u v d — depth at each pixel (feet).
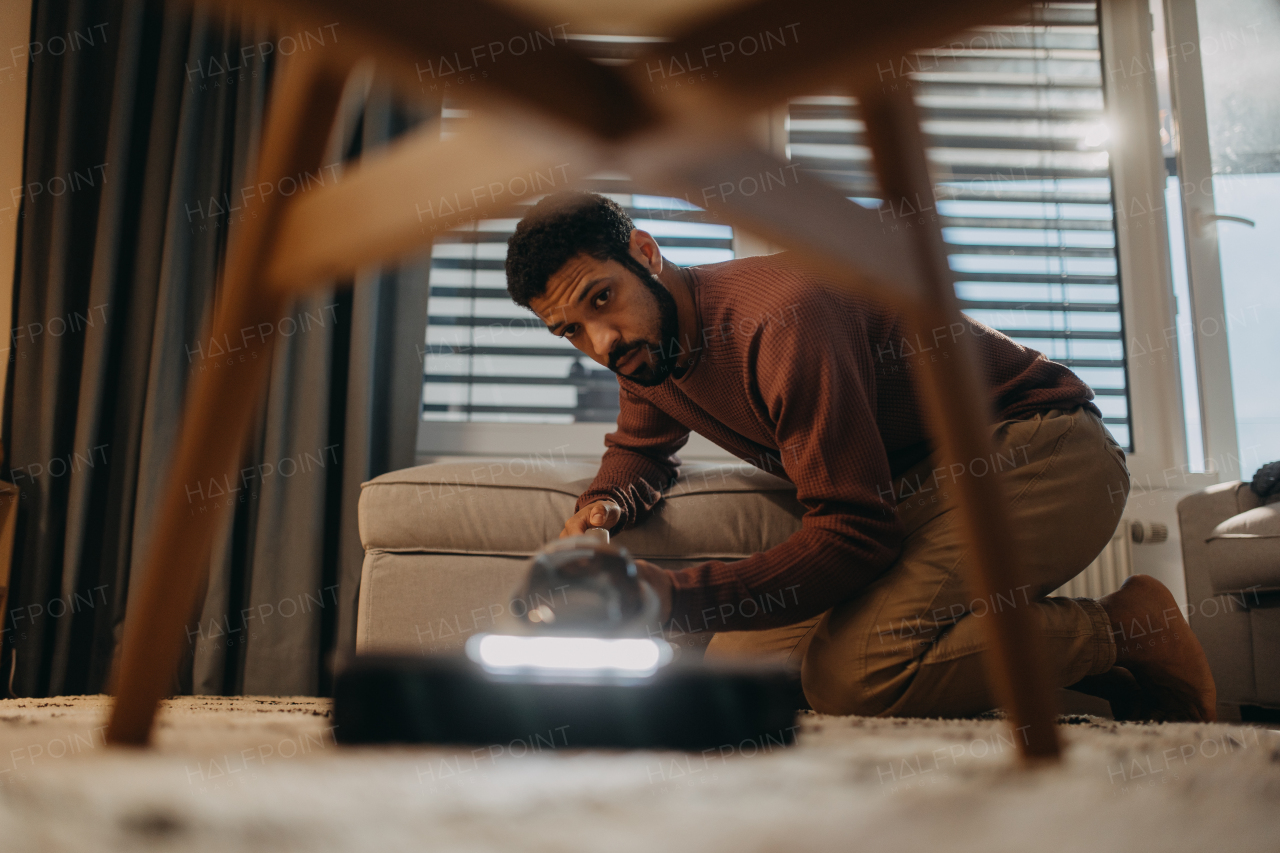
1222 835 1.07
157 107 7.46
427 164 1.22
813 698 3.92
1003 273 8.29
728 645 4.46
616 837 1.04
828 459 3.53
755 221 1.21
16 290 7.35
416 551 5.16
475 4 0.84
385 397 7.27
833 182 1.39
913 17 0.87
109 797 1.21
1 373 7.32
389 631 5.05
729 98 0.95
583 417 8.21
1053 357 8.18
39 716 2.81
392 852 0.97
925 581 3.71
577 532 4.42
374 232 1.28
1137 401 8.05
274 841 1.01
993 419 4.20
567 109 0.93
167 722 2.39
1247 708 5.82
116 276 7.23
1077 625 3.86
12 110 7.70
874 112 1.53
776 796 1.31
